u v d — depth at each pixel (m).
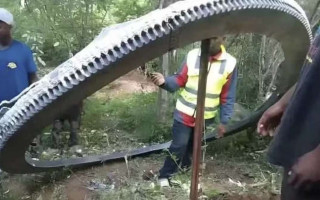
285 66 4.29
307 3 5.57
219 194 4.77
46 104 2.84
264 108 5.30
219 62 4.59
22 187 5.14
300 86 1.99
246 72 6.46
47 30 6.55
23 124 3.04
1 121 3.17
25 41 6.37
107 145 6.30
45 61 7.50
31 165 4.64
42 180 5.24
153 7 7.15
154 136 6.45
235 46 6.51
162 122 6.68
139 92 8.53
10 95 4.88
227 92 4.68
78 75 2.67
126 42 2.60
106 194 4.77
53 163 5.20
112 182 5.17
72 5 6.47
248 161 5.66
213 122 4.81
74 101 2.81
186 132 4.82
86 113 6.99
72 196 4.88
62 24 6.61
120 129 6.81
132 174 5.36
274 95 5.13
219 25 2.71
